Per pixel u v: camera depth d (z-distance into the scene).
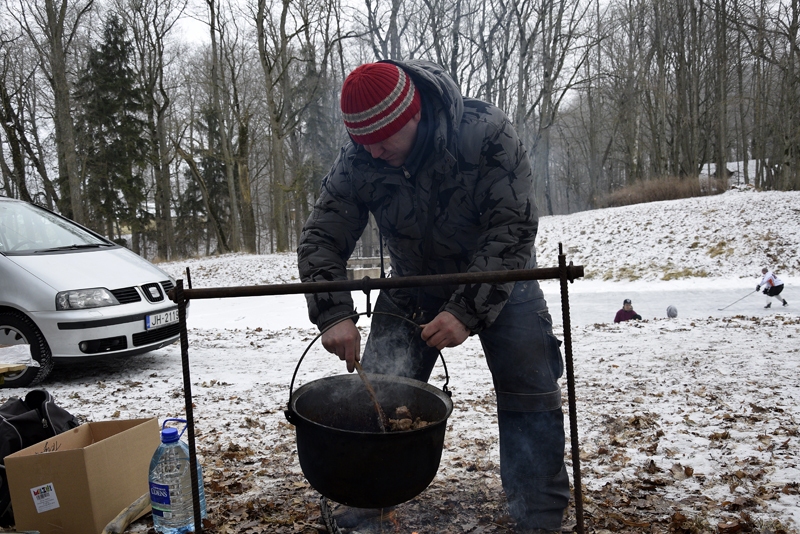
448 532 2.64
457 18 24.09
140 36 34.50
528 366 2.42
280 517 2.86
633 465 3.51
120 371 6.61
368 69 2.12
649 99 39.22
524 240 2.22
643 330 9.38
